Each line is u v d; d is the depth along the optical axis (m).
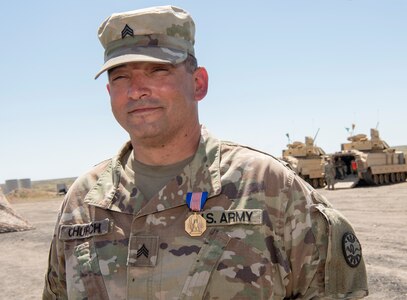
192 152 2.43
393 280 7.42
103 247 2.34
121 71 2.34
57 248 2.52
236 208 2.21
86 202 2.47
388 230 11.88
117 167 2.52
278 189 2.26
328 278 2.24
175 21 2.33
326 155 35.66
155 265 2.19
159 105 2.29
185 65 2.37
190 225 2.22
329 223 2.27
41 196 45.03
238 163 2.33
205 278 2.12
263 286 2.12
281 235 2.23
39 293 7.99
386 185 31.56
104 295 2.25
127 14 2.30
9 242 13.48
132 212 2.36
